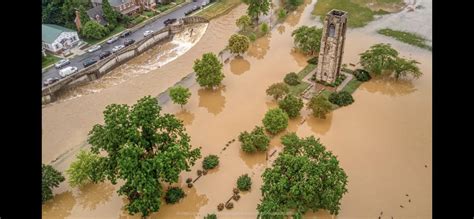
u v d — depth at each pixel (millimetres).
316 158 89875
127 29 174250
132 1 183875
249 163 107938
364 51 153625
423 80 137125
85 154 98438
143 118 89750
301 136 115750
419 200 95125
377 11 181750
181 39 172875
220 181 102812
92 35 164500
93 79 147500
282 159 90188
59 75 144000
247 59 154875
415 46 156125
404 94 131125
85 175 96688
